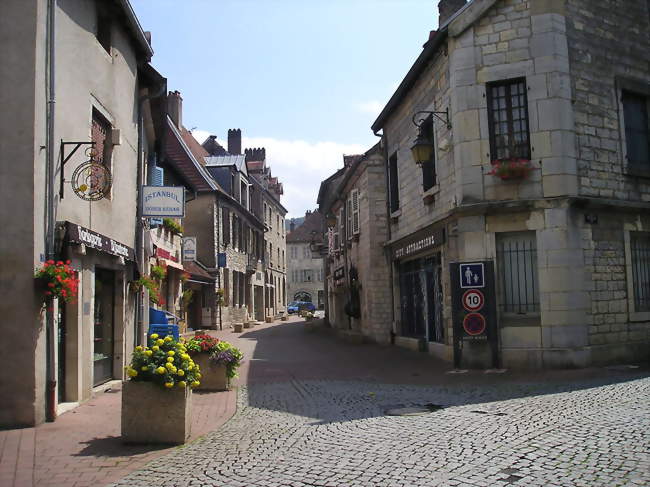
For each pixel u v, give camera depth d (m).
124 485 5.14
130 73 11.86
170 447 6.46
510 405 8.05
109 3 10.20
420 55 13.89
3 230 7.36
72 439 6.79
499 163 11.66
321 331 26.97
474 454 5.54
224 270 30.56
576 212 11.59
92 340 9.62
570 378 10.20
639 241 12.71
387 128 18.22
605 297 11.77
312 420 7.73
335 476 5.09
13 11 7.55
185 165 28.62
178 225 20.64
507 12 12.03
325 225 33.91
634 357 11.95
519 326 11.62
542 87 11.75
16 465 5.77
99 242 9.34
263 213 42.22
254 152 48.88
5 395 7.29
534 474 4.86
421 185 14.89
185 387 6.70
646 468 4.84
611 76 12.47
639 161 12.92
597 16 12.45
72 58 8.72
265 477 5.18
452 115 12.48
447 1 16.59
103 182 9.55
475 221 11.92
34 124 7.47
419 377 11.56
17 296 7.32
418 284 16.27
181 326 22.78
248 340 22.45
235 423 7.76
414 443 6.10
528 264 11.77
